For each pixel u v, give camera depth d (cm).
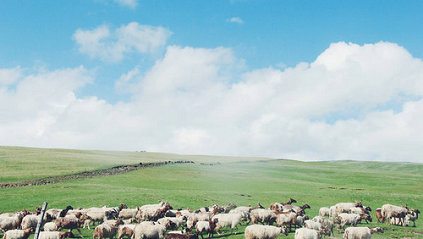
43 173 7581
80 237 2686
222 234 2848
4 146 14100
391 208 3544
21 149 13400
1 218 2873
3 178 6681
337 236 2838
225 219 2866
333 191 6681
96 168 8906
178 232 2555
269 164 15588
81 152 15262
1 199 4566
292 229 2967
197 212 3534
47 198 4691
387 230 3106
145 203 4288
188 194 5134
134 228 2558
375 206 4953
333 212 3884
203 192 5581
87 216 3123
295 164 16850
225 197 5103
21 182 6419
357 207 4028
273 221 3073
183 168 10875
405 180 10719
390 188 8288
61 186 6012
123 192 5278
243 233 2861
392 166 19412
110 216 3275
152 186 7000
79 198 4566
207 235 2842
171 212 3391
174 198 4703
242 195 5444
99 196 4744
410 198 5578
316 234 2411
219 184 7769
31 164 8988
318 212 4356
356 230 2603
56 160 10244
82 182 6875
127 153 17612
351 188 8006
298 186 7888
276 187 7619
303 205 4562
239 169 12175
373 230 2975
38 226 1481
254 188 7362
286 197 5466
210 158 18338
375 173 12975
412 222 3725
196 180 8275
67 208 3653
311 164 17750
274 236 2461
